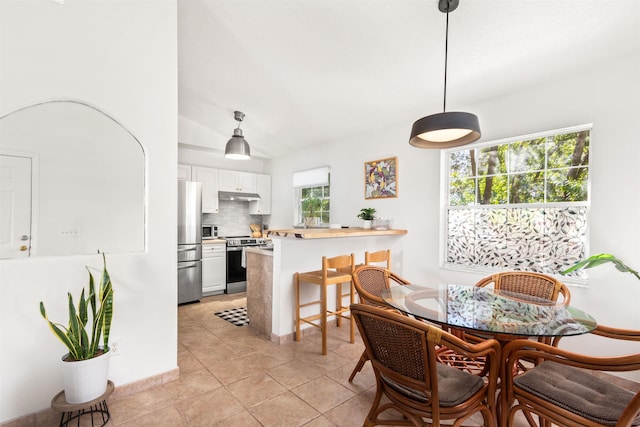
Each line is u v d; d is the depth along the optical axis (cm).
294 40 223
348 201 443
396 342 131
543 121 268
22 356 162
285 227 555
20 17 161
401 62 246
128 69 196
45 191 175
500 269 299
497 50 222
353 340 287
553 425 172
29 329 164
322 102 330
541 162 274
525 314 168
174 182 217
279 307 284
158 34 207
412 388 131
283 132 436
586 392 133
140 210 203
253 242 508
